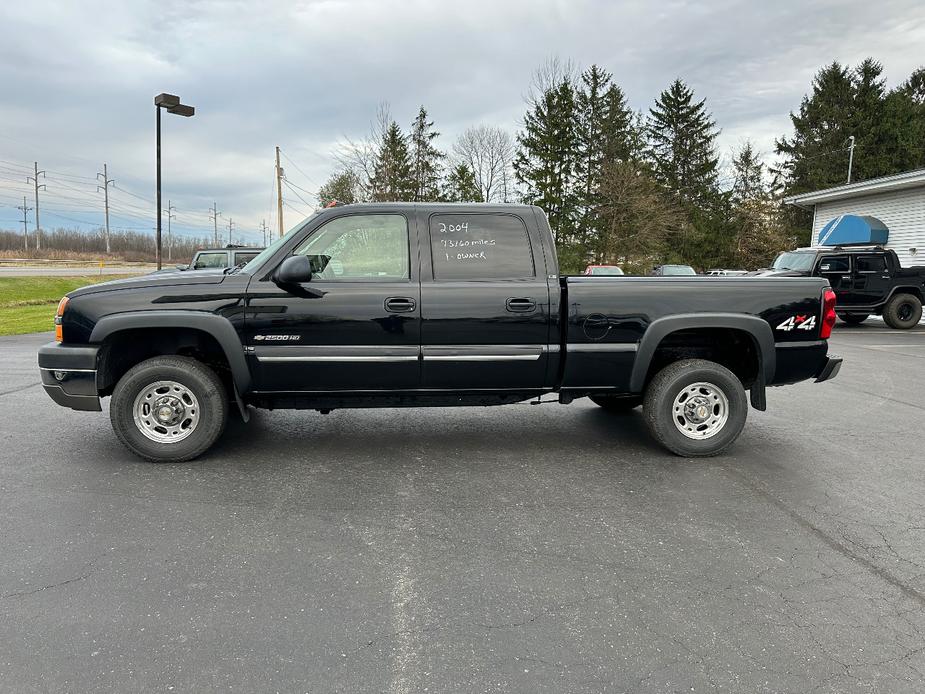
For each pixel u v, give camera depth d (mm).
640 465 4496
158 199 17375
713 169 49938
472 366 4410
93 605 2561
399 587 2748
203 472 4234
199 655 2240
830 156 43219
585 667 2201
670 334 4832
